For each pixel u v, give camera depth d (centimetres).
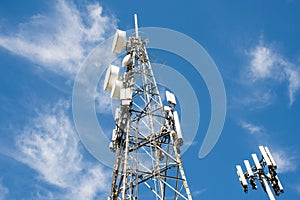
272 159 1500
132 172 1512
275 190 1452
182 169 1484
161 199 1489
